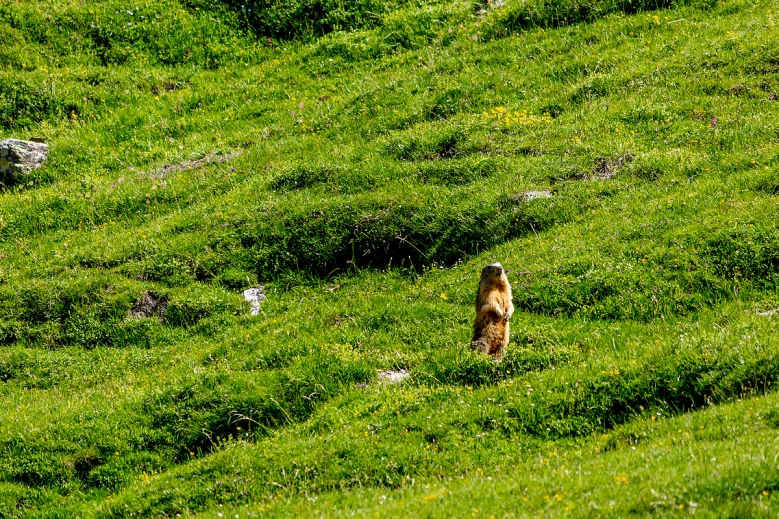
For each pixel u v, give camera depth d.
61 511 56.72
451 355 62.38
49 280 90.12
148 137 126.75
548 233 80.25
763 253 66.56
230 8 152.25
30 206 108.81
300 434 57.97
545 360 60.16
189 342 80.06
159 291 86.25
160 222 100.50
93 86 137.38
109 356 80.00
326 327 74.25
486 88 115.69
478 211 85.94
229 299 84.88
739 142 86.00
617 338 62.50
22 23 144.25
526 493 38.91
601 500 35.75
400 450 52.38
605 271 69.81
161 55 146.75
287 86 135.62
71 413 66.25
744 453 38.25
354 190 96.88
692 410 50.53
